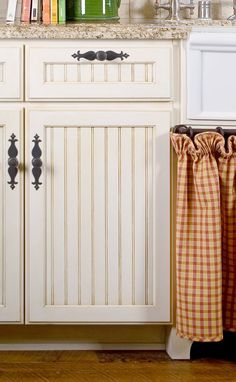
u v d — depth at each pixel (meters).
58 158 1.97
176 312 1.97
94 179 1.98
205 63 1.97
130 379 1.81
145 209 1.98
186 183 1.90
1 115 1.96
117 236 1.99
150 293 1.99
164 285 1.99
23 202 1.98
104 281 1.99
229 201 1.94
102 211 1.98
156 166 1.98
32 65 1.96
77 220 1.98
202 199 1.89
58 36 1.95
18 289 1.98
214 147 1.90
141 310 1.99
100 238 1.99
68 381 1.80
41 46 1.96
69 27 1.95
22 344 2.09
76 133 1.97
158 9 2.56
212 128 1.99
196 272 1.90
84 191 1.98
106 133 1.97
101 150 1.98
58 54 1.96
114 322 1.99
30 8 2.24
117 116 1.97
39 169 1.97
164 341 2.10
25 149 1.98
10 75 1.96
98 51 1.96
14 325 2.07
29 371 1.88
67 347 2.09
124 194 1.98
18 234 1.97
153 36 1.96
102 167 1.98
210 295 1.89
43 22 2.24
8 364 1.94
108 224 1.98
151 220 1.99
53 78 1.97
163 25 2.00
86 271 1.99
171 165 1.98
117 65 1.97
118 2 2.39
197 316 1.90
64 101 1.98
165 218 1.98
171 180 1.98
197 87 1.97
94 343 2.10
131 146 1.98
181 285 1.91
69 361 1.97
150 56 1.97
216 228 1.89
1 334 2.08
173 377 1.83
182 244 1.91
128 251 1.99
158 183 1.98
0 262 1.98
